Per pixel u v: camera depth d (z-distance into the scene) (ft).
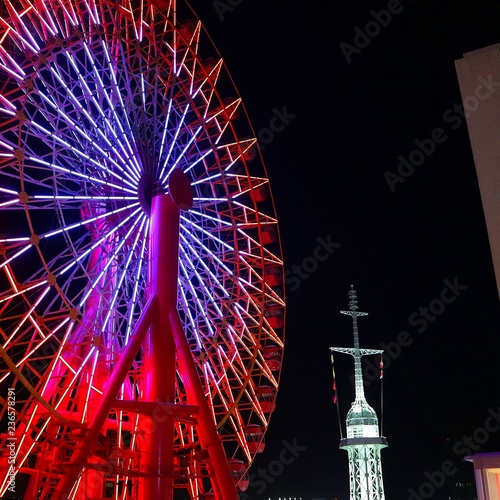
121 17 132.36
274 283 145.79
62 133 111.34
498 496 130.11
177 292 116.67
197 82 145.79
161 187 125.70
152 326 112.06
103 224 119.75
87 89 117.08
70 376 115.14
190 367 109.09
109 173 118.01
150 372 110.22
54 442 99.76
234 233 141.69
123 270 118.21
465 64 69.10
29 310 99.40
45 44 113.80
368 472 253.85
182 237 130.31
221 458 104.06
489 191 64.34
